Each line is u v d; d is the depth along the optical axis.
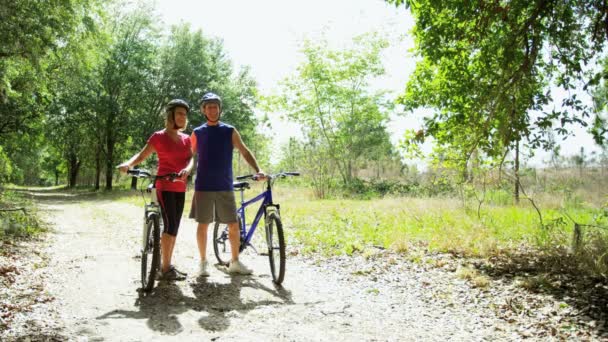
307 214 12.66
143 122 35.38
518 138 6.59
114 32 33.91
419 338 3.54
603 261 5.32
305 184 23.80
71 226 10.99
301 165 23.72
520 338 3.48
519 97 6.51
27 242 7.74
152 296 4.52
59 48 14.15
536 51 6.32
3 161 25.67
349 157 26.34
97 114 34.97
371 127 27.55
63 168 66.69
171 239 5.12
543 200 12.06
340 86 24.88
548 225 7.07
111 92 35.72
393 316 4.07
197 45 37.81
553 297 4.38
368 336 3.58
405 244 6.98
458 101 7.63
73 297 4.38
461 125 7.38
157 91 36.47
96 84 34.09
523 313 4.02
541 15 6.31
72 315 3.86
